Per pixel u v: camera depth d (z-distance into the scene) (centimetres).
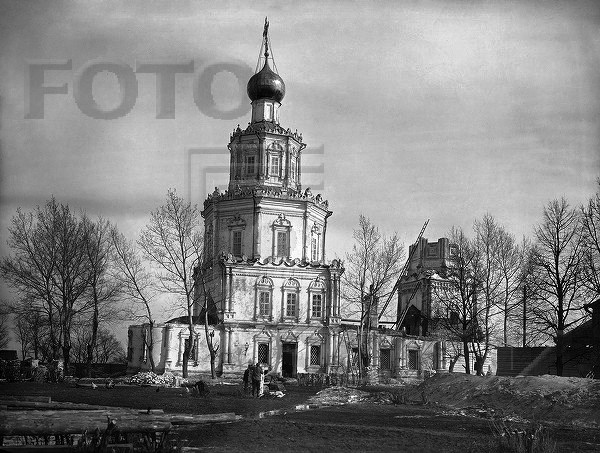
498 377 3644
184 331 7581
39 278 6594
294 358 7912
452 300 8212
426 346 8481
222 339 7719
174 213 7288
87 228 6656
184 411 3041
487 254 6744
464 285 6988
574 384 3131
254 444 2009
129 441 1878
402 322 9344
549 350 5703
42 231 6450
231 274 7881
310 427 2377
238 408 3269
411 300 9500
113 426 1742
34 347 8206
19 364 5756
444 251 9388
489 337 7075
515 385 3388
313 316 8062
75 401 3391
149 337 7550
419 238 9388
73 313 6912
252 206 8162
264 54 5047
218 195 8406
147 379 5584
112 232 6950
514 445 1967
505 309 6506
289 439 2114
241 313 7862
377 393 4278
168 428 1883
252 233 8138
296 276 8050
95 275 6881
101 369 7931
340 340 8056
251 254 8100
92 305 7269
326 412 3167
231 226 8256
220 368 7625
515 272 6619
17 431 1758
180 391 4653
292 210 8244
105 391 4381
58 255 6581
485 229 6750
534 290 5638
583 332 5359
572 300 5419
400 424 2639
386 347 8319
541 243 5550
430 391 3994
